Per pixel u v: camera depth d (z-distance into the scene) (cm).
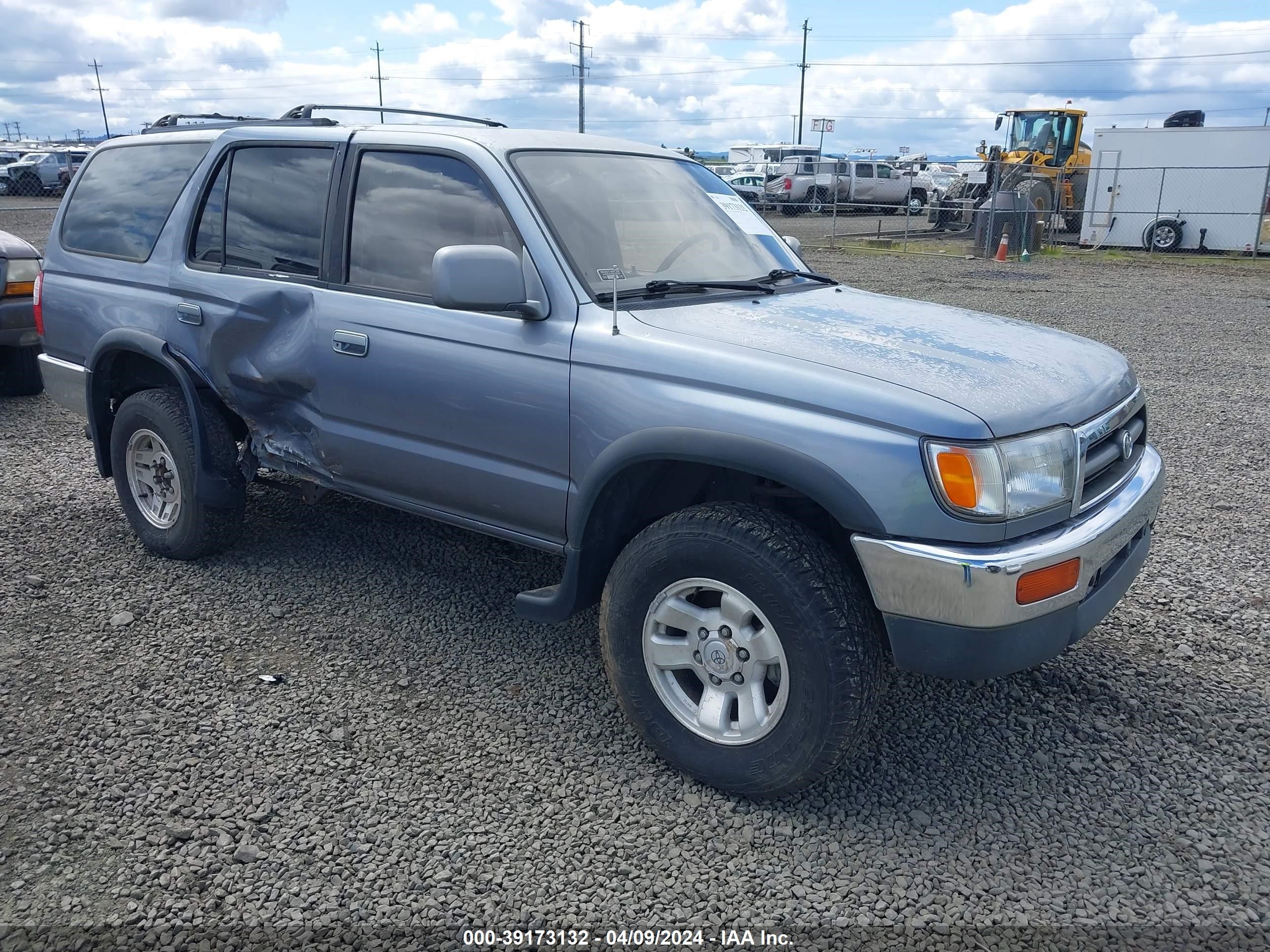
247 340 395
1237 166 2050
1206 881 262
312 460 393
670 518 292
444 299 298
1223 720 338
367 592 429
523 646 385
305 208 387
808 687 268
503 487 332
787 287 377
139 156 465
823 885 260
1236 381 874
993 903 254
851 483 259
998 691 356
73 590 424
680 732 298
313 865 264
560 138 374
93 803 286
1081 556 268
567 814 286
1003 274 1733
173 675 357
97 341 454
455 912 248
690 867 266
